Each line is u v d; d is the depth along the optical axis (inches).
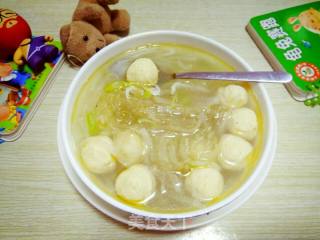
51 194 9.3
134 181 8.1
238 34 12.7
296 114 10.9
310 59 11.7
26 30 11.1
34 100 10.6
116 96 9.7
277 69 11.7
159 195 8.4
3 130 10.0
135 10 13.1
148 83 10.0
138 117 9.4
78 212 9.1
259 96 9.5
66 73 11.4
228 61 10.2
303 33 12.3
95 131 9.3
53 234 8.8
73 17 11.2
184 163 8.9
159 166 8.8
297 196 9.5
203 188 8.1
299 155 10.1
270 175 9.8
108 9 11.6
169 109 9.6
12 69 11.0
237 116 9.2
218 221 9.0
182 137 9.2
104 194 7.7
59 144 9.4
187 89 10.2
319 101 11.0
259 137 9.1
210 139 9.2
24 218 9.0
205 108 9.7
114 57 10.4
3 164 9.7
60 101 10.9
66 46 10.9
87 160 8.5
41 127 10.4
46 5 13.0
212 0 13.6
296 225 9.0
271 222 9.0
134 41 10.4
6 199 9.2
